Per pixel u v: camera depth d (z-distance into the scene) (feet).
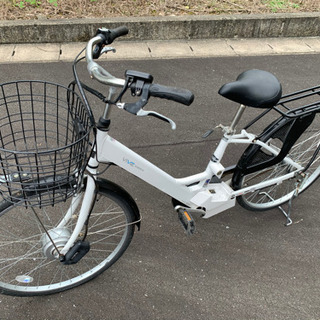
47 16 15.34
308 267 7.83
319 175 8.85
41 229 7.85
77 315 6.70
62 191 4.75
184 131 11.25
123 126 11.21
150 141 10.76
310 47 16.69
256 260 7.90
